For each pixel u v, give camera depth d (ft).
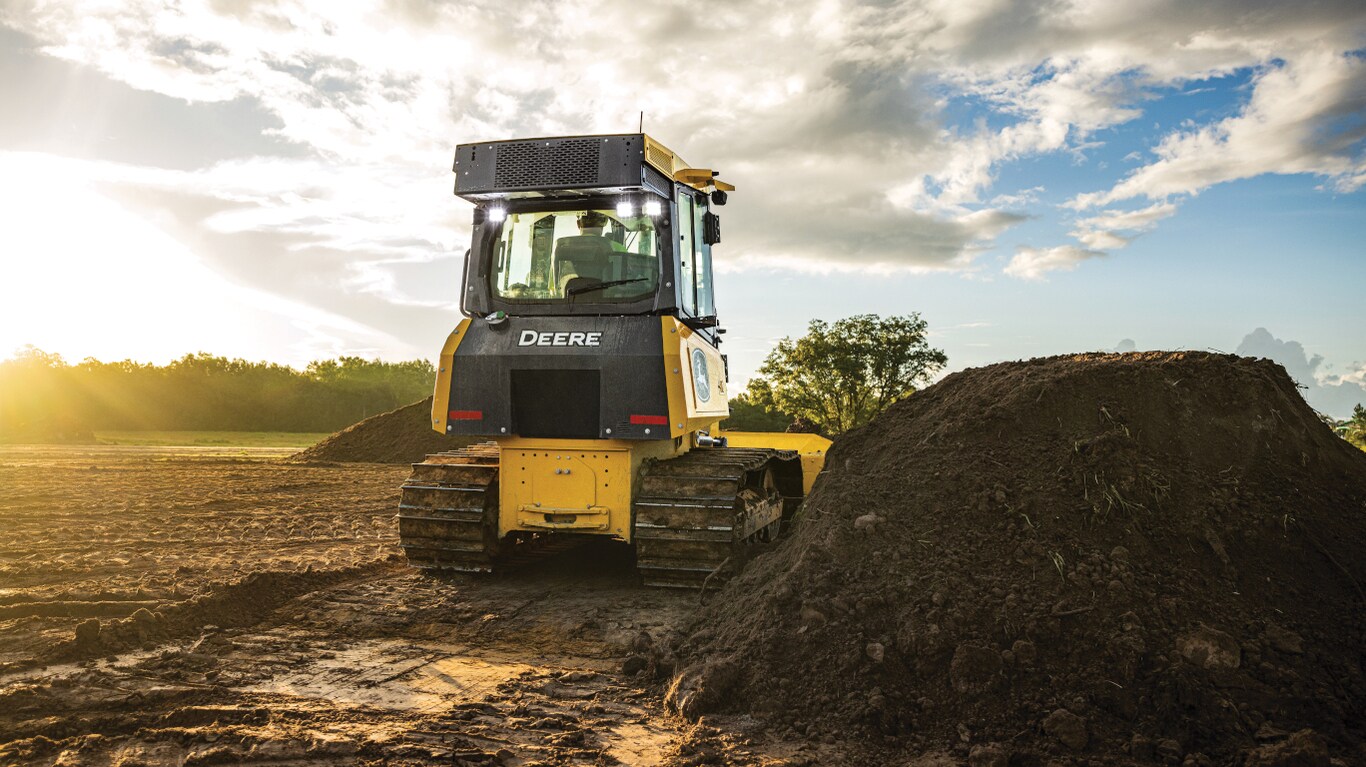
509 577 25.62
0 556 28.17
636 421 22.66
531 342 23.40
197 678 16.34
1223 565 16.08
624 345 22.88
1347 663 14.24
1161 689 13.62
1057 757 12.79
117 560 27.37
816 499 21.06
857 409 120.06
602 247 24.31
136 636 18.31
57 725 13.76
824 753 13.34
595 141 23.15
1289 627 14.96
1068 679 14.12
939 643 14.80
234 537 33.01
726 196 28.58
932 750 13.38
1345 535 16.85
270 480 55.83
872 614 15.93
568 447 23.44
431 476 25.13
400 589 24.14
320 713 14.82
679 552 23.02
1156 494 17.37
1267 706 13.38
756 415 132.26
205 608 20.27
